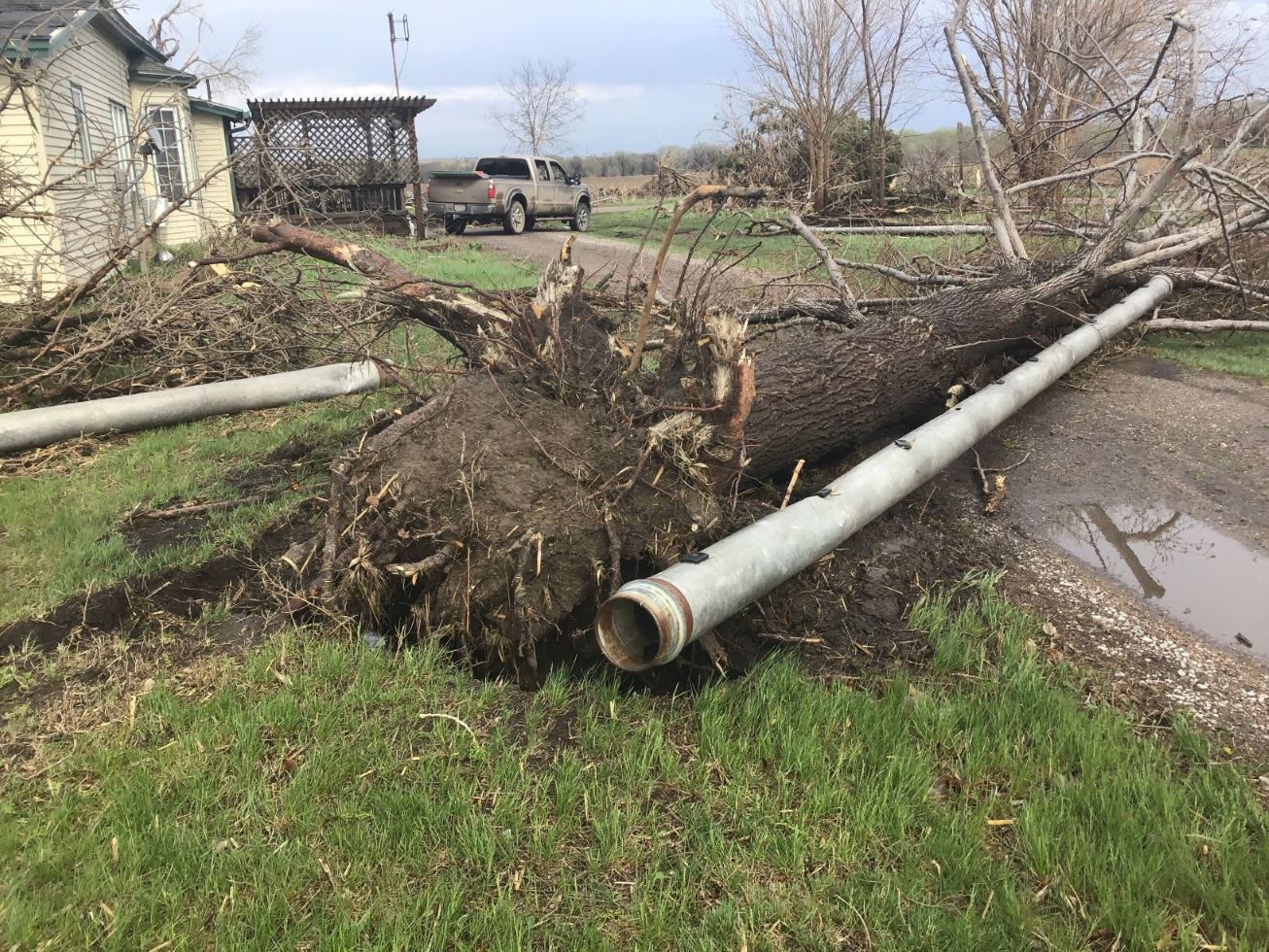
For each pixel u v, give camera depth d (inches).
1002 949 76.2
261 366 256.2
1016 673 120.0
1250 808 93.9
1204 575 156.9
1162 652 130.6
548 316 149.6
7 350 235.0
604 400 141.0
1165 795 93.5
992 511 179.8
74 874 82.3
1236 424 221.1
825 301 254.7
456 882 81.7
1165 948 77.4
